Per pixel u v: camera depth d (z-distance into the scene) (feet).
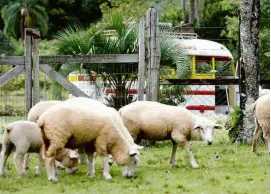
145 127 38.17
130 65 51.44
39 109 38.88
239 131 50.60
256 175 34.91
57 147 32.71
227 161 39.93
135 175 34.55
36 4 220.64
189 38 77.30
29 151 35.04
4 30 226.17
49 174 33.04
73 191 30.25
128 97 52.06
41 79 96.78
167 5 176.96
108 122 33.76
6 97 86.63
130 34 51.60
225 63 76.18
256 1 50.39
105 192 30.01
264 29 104.58
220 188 31.09
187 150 37.70
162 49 52.03
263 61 100.32
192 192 30.12
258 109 42.32
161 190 30.50
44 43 196.65
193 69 73.00
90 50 51.08
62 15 229.86
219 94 79.56
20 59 47.16
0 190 30.45
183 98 58.54
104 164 33.86
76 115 33.12
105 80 52.34
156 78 48.44
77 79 57.36
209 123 37.17
